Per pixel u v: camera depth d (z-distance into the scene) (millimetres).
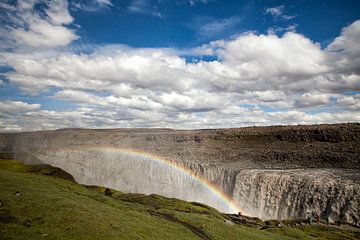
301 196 88188
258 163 137500
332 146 138000
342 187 80125
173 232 40281
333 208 77812
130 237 33594
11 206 36781
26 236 29125
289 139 171125
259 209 100188
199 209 75312
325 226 68688
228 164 142000
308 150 141000
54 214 35750
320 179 88500
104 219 37438
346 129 145875
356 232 63844
